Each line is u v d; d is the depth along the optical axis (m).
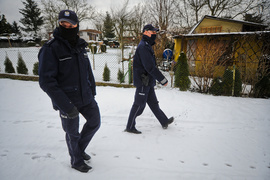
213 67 5.21
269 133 2.70
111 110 3.51
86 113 1.59
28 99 3.99
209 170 1.75
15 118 2.97
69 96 1.39
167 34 10.38
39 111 3.33
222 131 2.75
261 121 3.18
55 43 1.25
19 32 45.44
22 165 1.69
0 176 1.52
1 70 7.57
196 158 1.96
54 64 1.23
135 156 1.95
